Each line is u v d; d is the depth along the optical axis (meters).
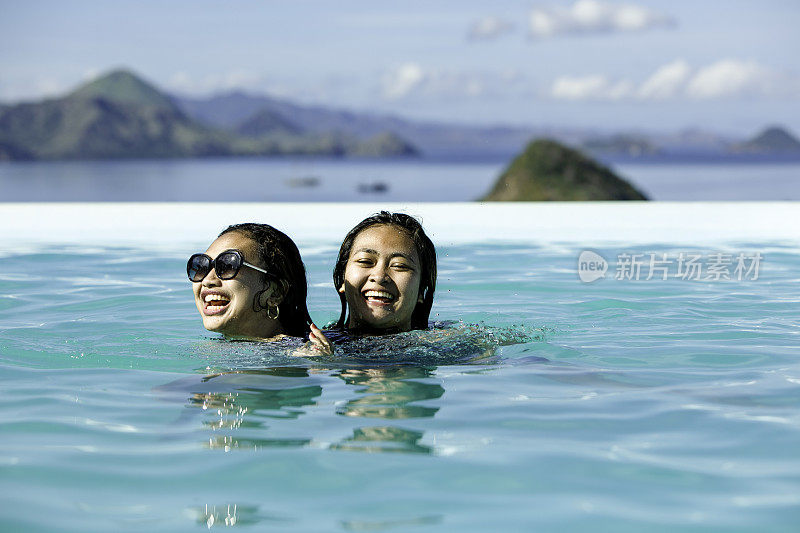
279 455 1.95
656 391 2.56
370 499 1.68
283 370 2.83
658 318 3.94
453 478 1.80
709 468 1.86
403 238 3.15
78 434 2.13
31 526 1.55
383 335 3.14
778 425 2.19
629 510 1.62
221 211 9.27
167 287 4.88
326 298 4.62
